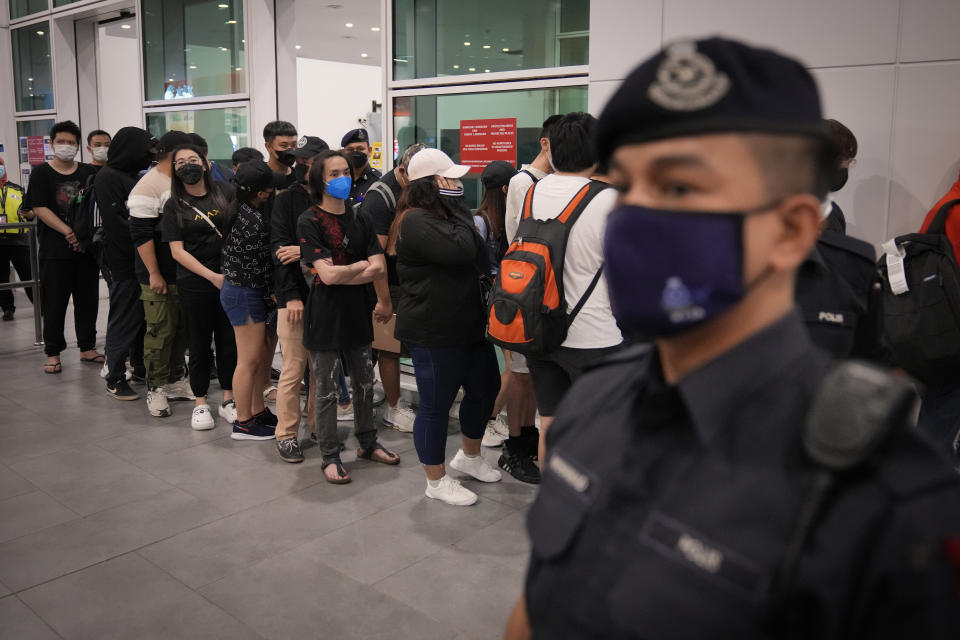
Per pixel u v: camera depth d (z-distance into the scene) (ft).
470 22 15.01
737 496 1.95
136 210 13.80
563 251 8.84
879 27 10.18
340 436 13.74
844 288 5.55
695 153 1.99
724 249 2.01
